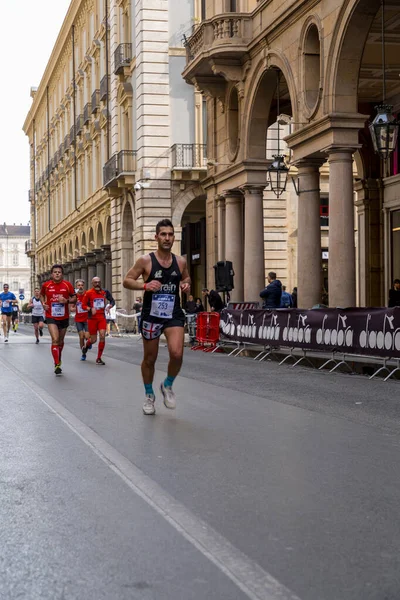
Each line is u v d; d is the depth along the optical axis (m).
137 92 41.78
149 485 6.40
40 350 25.58
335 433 8.91
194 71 28.33
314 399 12.01
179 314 10.22
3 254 173.25
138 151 41.53
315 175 22.03
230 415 10.27
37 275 91.75
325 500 5.96
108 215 50.34
